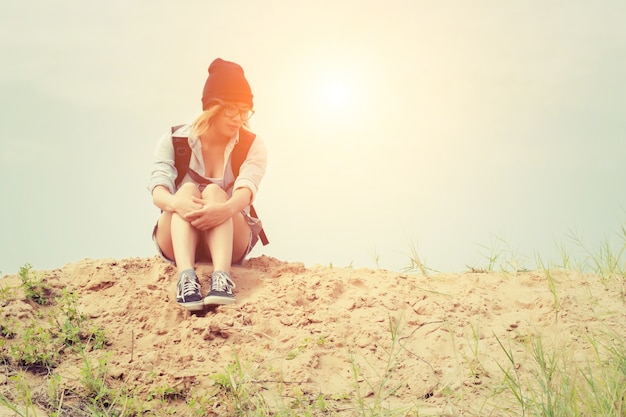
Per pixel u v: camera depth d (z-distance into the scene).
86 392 3.12
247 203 4.40
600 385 3.02
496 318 3.96
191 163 4.55
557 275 4.70
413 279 4.68
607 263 4.68
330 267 4.97
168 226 4.35
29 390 3.12
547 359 3.37
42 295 4.06
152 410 3.01
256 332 3.73
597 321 3.78
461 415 2.93
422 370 3.36
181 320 3.85
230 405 3.02
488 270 5.02
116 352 3.51
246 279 4.48
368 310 4.02
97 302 4.04
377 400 3.04
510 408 2.98
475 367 3.38
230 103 4.30
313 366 3.41
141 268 4.61
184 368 3.36
